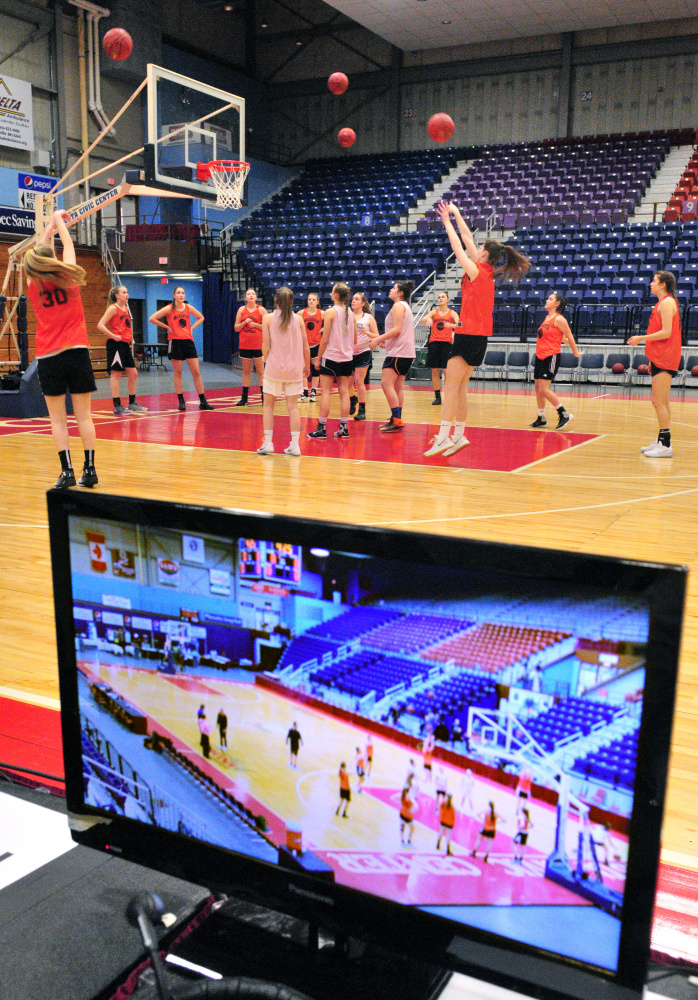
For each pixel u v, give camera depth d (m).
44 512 4.50
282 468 5.91
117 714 0.96
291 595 0.82
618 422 8.95
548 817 0.75
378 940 0.86
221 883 0.95
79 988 0.93
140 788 0.98
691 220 15.75
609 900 0.73
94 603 0.94
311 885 0.89
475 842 0.79
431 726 0.78
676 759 2.04
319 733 0.84
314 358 10.62
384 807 0.83
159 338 17.83
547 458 6.52
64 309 4.75
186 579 0.87
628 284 13.85
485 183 18.56
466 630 0.74
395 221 18.17
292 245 17.66
